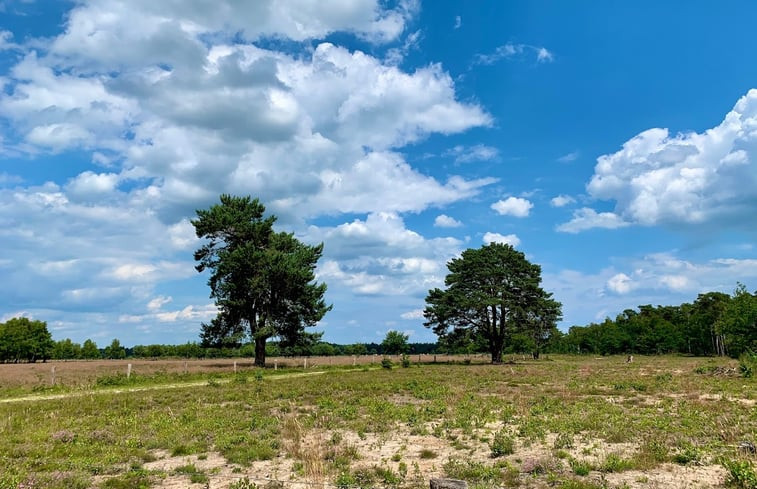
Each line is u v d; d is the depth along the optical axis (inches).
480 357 3417.8
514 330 2546.8
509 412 767.7
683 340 3732.8
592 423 657.0
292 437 609.6
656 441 539.8
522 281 2549.2
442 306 2561.5
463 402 914.7
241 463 498.9
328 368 2148.1
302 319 2304.4
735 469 396.8
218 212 2202.3
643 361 2536.9
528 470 455.2
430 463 491.8
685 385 1129.4
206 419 746.8
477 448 551.5
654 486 393.7
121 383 1375.5
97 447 572.1
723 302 3681.1
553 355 3917.3
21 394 1146.7
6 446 569.0
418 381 1378.0
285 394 1086.4
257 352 2235.5
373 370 2026.3
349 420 741.9
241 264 2126.0
